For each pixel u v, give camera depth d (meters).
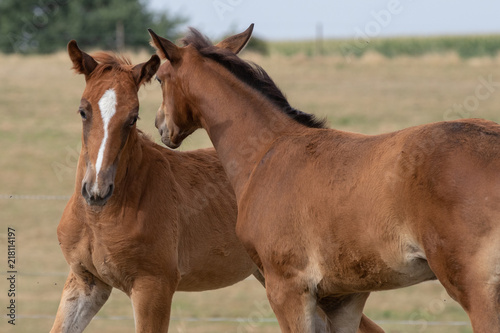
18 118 27.06
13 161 22.69
